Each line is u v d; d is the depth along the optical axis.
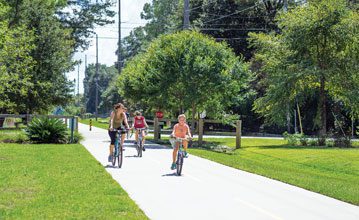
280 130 62.31
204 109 39.34
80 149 27.61
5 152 24.78
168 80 36.84
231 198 13.59
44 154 24.03
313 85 42.44
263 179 17.88
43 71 48.28
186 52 37.03
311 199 13.90
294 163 26.36
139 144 24.97
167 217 10.94
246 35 73.25
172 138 18.06
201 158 25.27
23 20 48.03
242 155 30.91
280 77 40.06
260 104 41.66
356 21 38.47
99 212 10.72
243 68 38.69
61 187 13.85
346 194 14.70
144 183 15.77
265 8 75.50
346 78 39.03
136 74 41.31
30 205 11.35
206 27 74.62
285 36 40.06
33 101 47.81
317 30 38.62
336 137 38.31
